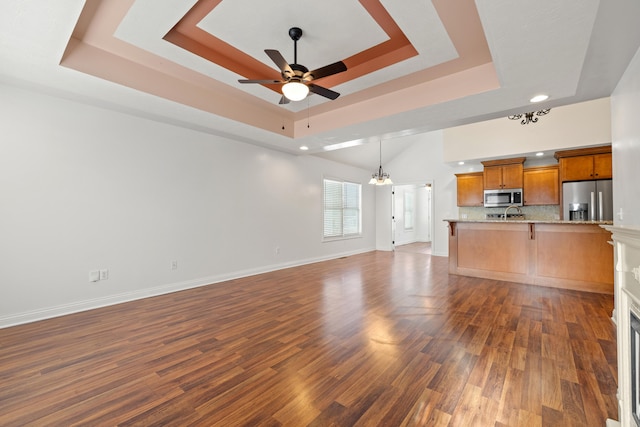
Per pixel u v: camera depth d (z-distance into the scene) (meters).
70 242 3.18
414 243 10.43
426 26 2.28
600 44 2.10
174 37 2.54
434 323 2.84
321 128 4.29
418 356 2.20
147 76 2.96
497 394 1.74
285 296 3.80
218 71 3.04
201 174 4.38
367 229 8.36
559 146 5.31
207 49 2.76
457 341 2.44
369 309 3.26
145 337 2.56
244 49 2.76
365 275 5.07
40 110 2.99
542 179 5.89
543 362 2.09
